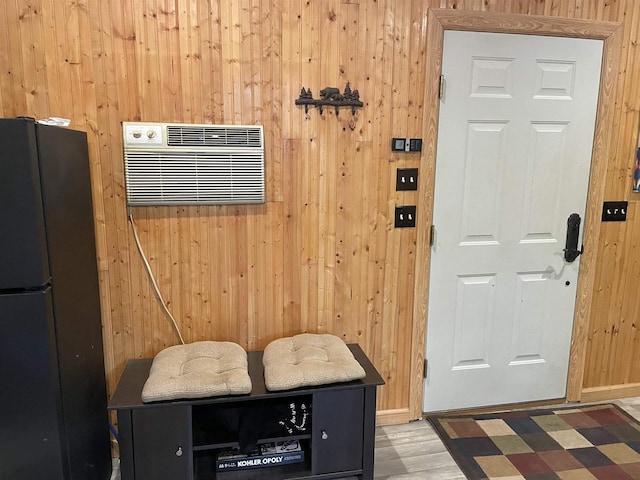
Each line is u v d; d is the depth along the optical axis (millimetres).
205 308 2143
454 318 2414
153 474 1753
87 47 1859
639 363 2697
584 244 2469
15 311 1380
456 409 2514
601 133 2371
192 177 1982
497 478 2008
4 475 1463
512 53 2223
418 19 2109
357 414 1882
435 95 2180
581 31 2250
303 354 1978
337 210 2195
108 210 1977
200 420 1896
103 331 2055
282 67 2033
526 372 2555
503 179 2332
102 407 1981
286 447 1952
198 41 1940
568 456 2154
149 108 1942
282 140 2086
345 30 2061
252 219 2117
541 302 2494
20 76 1826
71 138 1655
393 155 2201
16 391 1420
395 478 2010
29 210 1344
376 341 2348
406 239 2283
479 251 2373
